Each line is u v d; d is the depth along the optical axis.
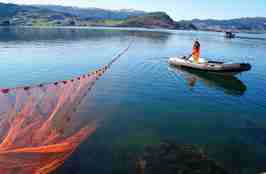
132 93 16.98
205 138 10.95
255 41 82.75
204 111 14.24
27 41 54.69
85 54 35.41
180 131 11.59
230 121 12.88
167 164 8.75
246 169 8.71
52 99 14.00
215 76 23.83
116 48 45.69
